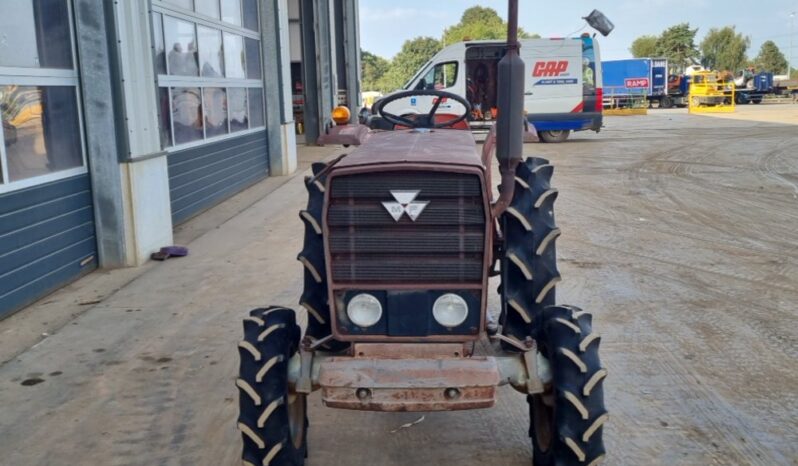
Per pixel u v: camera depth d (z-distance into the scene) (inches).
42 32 261.9
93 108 285.7
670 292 254.7
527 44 814.5
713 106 1510.8
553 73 814.5
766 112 1412.4
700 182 505.0
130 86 293.9
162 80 366.0
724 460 148.3
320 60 825.5
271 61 556.4
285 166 574.9
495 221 161.0
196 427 165.9
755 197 441.1
